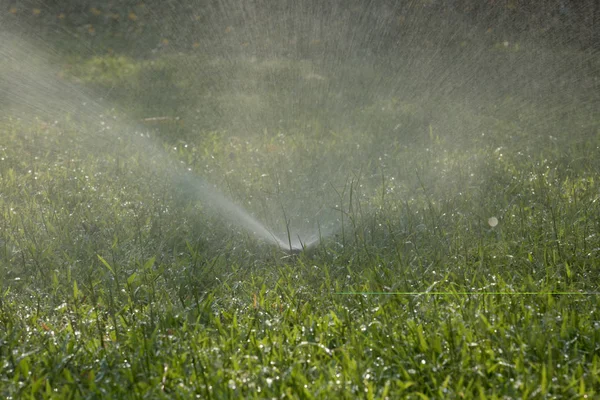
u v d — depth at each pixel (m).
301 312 7.08
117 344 6.40
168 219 10.00
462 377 5.45
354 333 6.41
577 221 9.18
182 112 18.00
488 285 7.49
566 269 7.86
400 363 5.78
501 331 6.25
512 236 9.05
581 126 15.36
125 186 11.66
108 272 8.34
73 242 9.29
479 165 12.45
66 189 11.46
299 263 8.68
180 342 6.37
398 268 8.18
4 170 12.54
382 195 10.56
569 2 21.33
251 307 7.33
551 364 5.61
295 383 5.49
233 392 5.47
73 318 7.17
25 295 7.84
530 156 13.20
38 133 15.30
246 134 15.89
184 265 8.48
